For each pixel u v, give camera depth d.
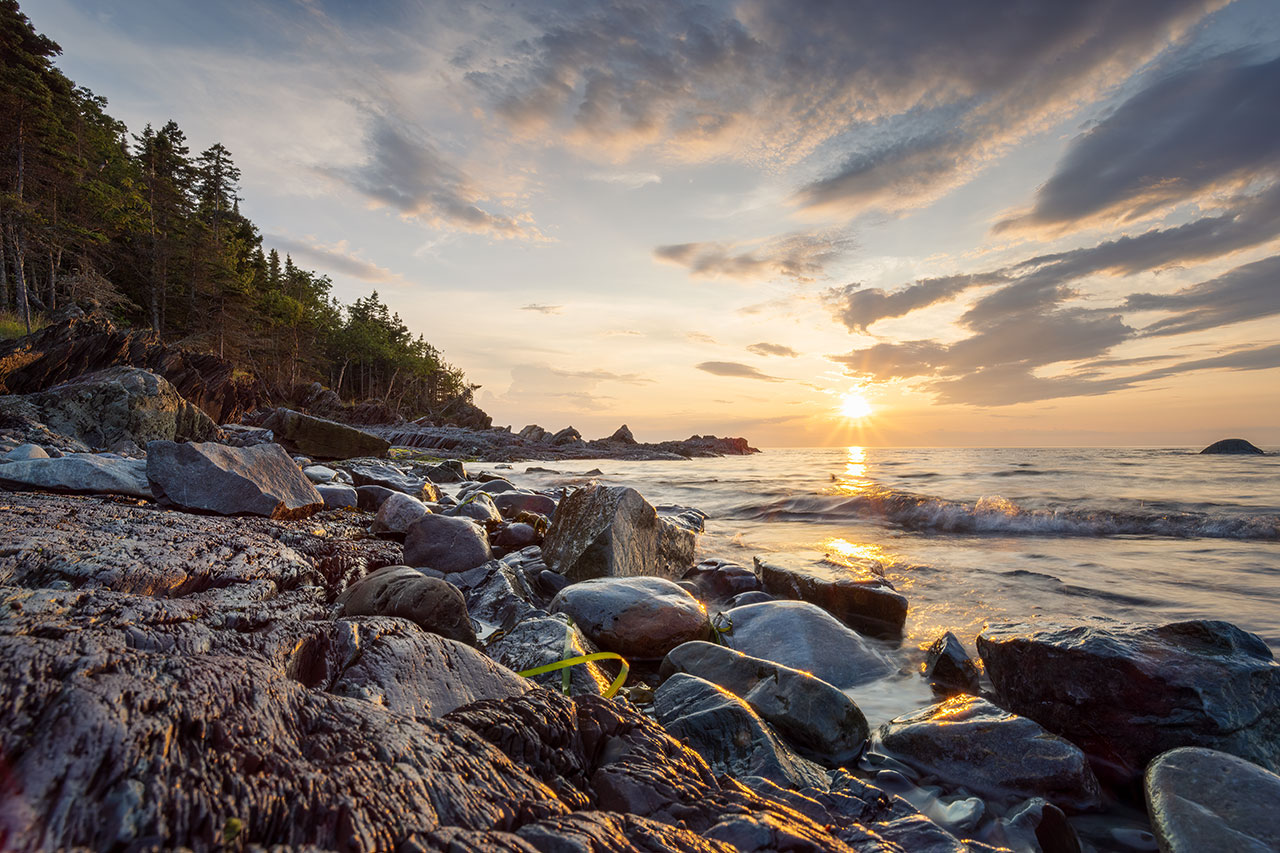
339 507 9.06
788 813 1.98
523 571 6.68
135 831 0.98
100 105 58.59
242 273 65.00
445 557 6.42
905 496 13.37
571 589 5.41
